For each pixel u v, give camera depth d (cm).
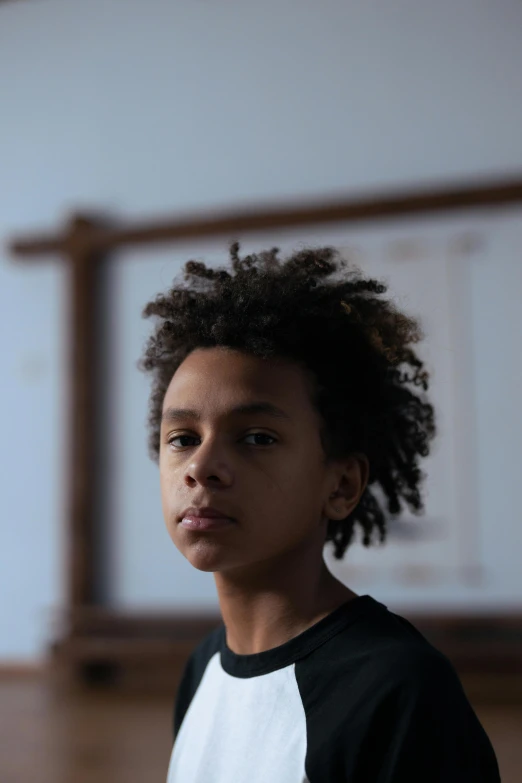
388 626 73
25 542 409
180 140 416
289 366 74
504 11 379
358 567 363
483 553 352
